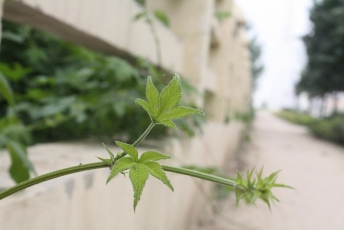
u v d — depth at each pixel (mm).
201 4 1571
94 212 587
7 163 595
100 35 832
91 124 979
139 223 835
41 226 436
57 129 998
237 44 4227
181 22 1572
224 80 2820
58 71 1241
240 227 2012
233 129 4160
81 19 756
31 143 928
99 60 1102
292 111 20000
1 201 376
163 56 1212
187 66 1550
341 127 7125
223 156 2922
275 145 6500
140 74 1108
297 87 11141
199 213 1974
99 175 603
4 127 838
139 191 206
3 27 1207
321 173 4004
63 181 491
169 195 1148
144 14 988
